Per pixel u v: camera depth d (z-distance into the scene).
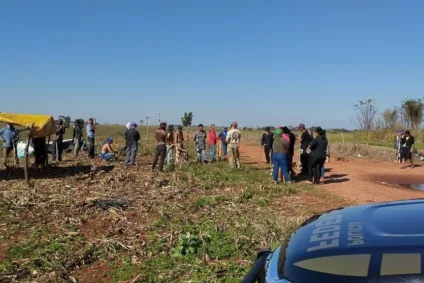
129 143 18.94
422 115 35.62
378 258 2.43
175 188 13.22
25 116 15.66
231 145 18.78
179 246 7.48
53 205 11.05
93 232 8.91
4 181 14.74
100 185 13.84
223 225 8.85
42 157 17.92
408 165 21.53
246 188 12.95
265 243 7.61
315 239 2.93
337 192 13.28
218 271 6.54
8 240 8.42
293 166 19.36
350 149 27.47
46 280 6.51
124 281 6.46
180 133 21.19
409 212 3.06
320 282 2.46
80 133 22.58
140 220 9.79
